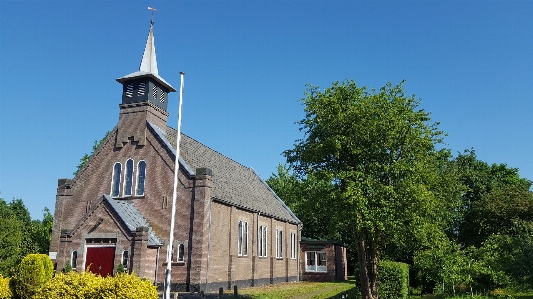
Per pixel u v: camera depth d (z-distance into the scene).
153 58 36.03
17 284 22.95
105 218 29.33
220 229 32.97
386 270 26.77
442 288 26.61
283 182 71.06
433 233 20.45
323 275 49.56
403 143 20.17
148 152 33.41
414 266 31.78
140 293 15.63
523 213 41.16
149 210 32.06
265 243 42.09
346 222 19.67
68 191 34.66
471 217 45.34
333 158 20.94
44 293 17.00
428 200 18.86
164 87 36.38
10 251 33.50
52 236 33.69
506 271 23.69
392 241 21.77
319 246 50.59
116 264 28.11
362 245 21.44
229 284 33.50
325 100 20.45
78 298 16.45
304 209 22.27
